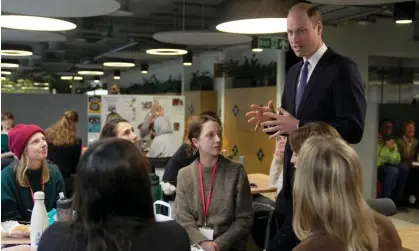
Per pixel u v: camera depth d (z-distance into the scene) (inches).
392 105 281.0
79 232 45.5
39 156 100.7
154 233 46.9
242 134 369.7
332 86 80.4
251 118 84.5
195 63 480.7
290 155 83.2
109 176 45.2
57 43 409.7
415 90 357.4
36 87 530.9
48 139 187.6
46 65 516.7
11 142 100.6
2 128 279.3
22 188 100.3
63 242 45.9
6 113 283.0
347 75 79.6
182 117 284.0
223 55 428.1
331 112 81.3
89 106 271.3
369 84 346.6
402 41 315.3
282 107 91.4
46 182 104.0
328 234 52.3
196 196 104.7
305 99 83.1
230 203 103.9
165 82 523.5
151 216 48.3
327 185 53.0
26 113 365.1
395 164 275.9
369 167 276.1
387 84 350.9
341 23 301.3
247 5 118.1
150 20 325.1
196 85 445.1
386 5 242.5
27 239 85.0
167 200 120.3
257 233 109.7
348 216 51.7
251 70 370.6
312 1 151.6
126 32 336.5
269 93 336.2
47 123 369.1
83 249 44.6
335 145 55.9
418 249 105.9
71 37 344.8
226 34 224.2
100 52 452.4
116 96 273.9
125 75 628.1
